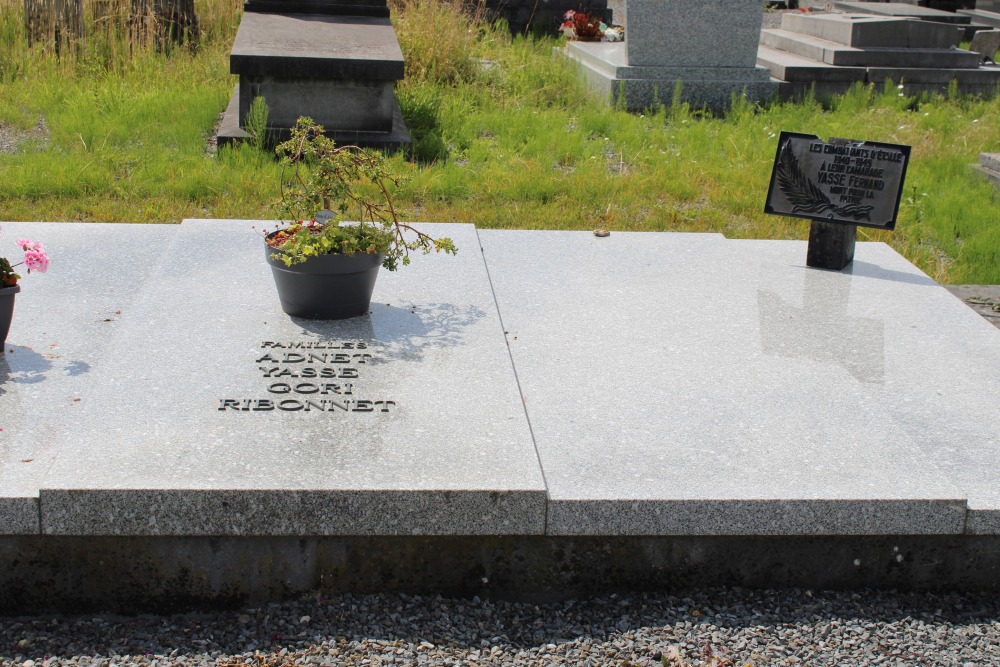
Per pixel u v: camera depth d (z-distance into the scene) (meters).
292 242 4.76
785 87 12.79
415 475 3.62
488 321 5.02
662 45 12.48
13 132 9.74
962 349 5.05
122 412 3.97
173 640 3.46
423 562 3.67
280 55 9.33
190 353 4.50
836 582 3.82
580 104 12.16
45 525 3.47
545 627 3.58
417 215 8.04
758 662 3.41
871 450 3.99
